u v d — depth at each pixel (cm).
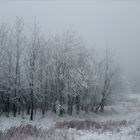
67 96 2795
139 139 1118
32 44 2239
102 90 3547
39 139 1125
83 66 2947
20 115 2327
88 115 3111
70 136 1225
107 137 1201
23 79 2339
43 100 2527
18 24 2228
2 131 1453
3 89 2212
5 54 2230
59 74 2656
